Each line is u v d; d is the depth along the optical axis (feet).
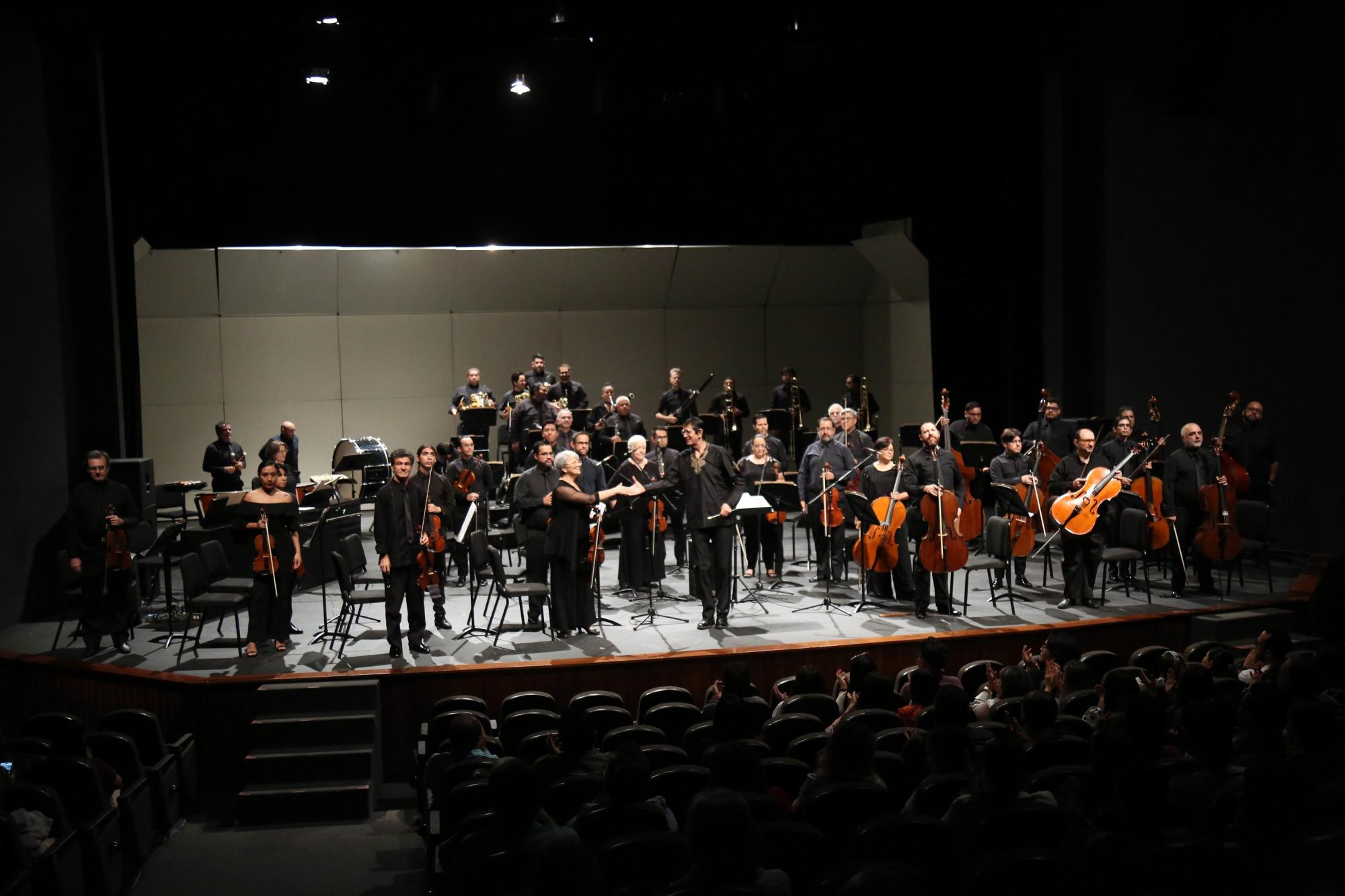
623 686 30.30
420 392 60.49
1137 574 39.96
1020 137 48.98
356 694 28.45
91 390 39.55
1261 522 35.99
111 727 24.98
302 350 58.34
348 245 45.70
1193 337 45.06
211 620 35.91
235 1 39.96
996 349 51.08
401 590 30.58
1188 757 17.69
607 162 48.06
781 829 14.11
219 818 27.20
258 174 44.50
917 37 46.52
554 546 32.17
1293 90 41.88
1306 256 41.93
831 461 38.86
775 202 50.26
